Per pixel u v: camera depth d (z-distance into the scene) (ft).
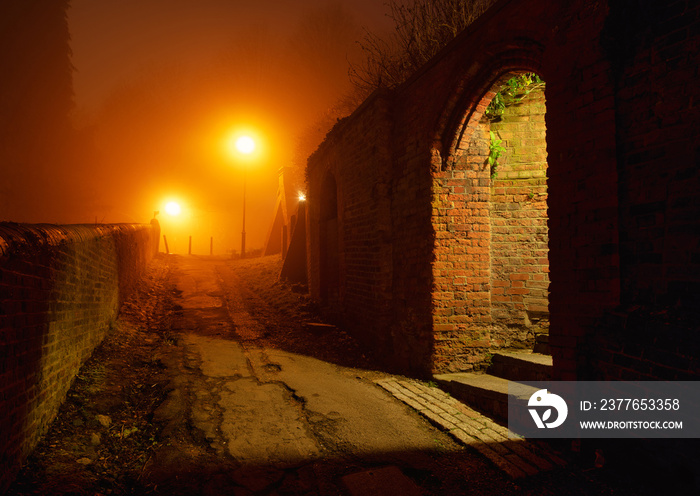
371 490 9.97
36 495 8.45
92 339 16.31
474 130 17.38
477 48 14.92
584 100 10.88
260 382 16.89
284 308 31.12
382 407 14.80
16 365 8.86
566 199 11.40
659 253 9.21
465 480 10.48
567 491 9.70
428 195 17.52
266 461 11.13
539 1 12.39
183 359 18.98
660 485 9.04
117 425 12.50
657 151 9.27
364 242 22.54
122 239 24.47
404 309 19.45
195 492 9.73
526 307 17.47
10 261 8.62
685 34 8.77
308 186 35.42
